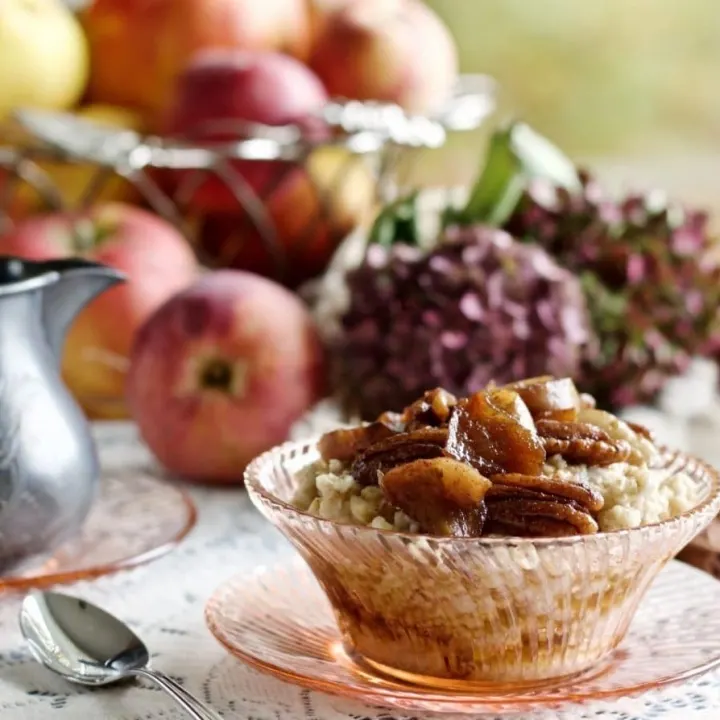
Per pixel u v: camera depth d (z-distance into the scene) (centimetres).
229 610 88
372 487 85
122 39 118
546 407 87
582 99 148
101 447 109
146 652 87
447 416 86
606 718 84
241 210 116
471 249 107
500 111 148
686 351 112
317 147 112
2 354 91
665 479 87
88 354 111
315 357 105
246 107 112
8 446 90
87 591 92
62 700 85
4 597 91
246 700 85
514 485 83
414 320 106
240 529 99
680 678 83
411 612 84
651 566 85
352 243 118
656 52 147
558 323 106
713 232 138
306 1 119
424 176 147
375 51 117
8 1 115
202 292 104
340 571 84
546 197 114
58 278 93
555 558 82
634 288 111
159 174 117
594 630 84
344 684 83
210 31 117
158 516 96
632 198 113
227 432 103
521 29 147
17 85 115
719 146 148
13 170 116
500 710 83
